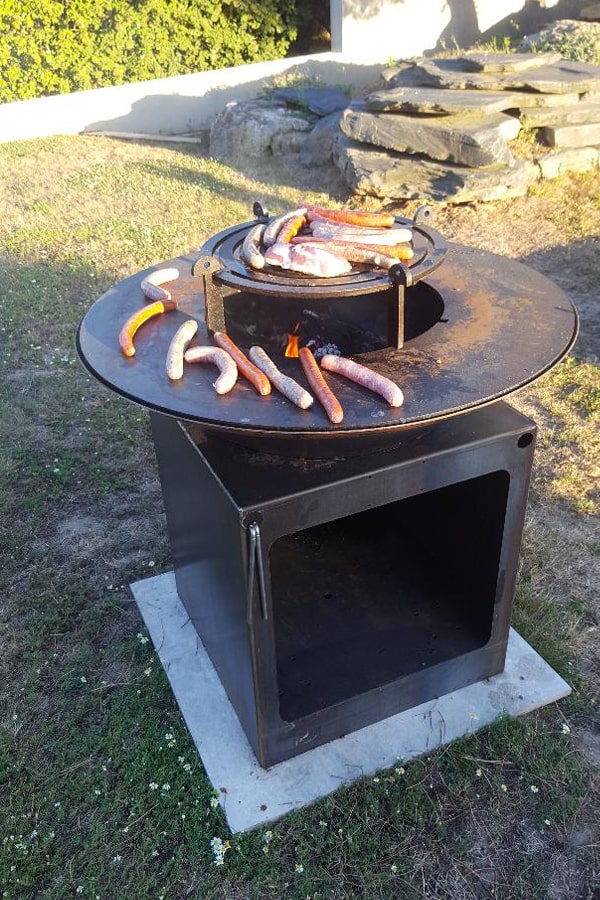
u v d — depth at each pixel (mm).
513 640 2473
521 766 2111
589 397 3740
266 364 1776
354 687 2156
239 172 7219
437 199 5805
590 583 2713
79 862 1936
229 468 1790
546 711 2271
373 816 1997
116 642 2564
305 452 1803
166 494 2426
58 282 5121
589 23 7336
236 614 1914
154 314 2080
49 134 8680
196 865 1920
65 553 2951
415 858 1918
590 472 3256
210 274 1834
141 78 9594
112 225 6070
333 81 8945
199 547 2146
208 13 9492
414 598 2523
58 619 2641
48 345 4398
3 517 3117
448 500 2314
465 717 2227
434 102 5785
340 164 6445
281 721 2018
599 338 4266
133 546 2982
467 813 2012
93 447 3547
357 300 2434
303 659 2287
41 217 6359
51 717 2305
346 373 1733
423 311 2260
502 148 5660
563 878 1881
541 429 3559
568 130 6008
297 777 2082
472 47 8297
